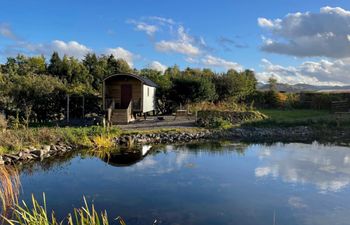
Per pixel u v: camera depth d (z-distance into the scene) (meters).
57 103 22.95
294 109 35.25
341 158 13.74
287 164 12.45
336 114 25.30
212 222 6.81
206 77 33.31
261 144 17.52
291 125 22.86
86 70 37.12
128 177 10.28
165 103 30.53
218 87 33.78
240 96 35.16
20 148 13.04
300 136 20.50
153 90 28.14
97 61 41.75
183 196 8.43
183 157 13.66
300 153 14.89
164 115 28.59
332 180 10.14
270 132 20.97
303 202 8.10
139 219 6.88
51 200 7.97
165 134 18.89
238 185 9.51
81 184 9.42
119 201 7.98
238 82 33.88
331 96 34.16
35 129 15.52
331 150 15.79
